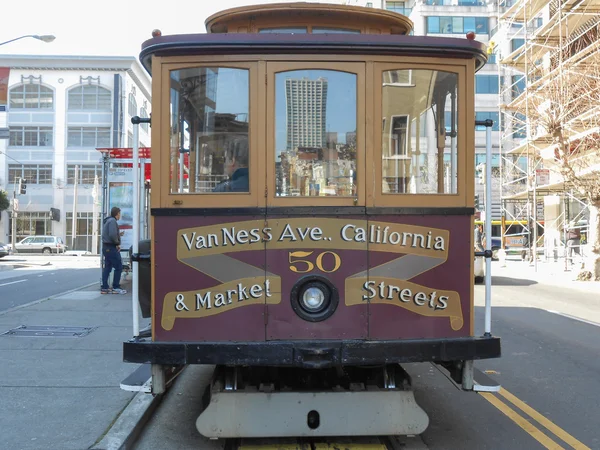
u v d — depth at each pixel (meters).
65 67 47.97
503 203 30.45
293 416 4.06
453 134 4.12
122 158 13.28
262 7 4.42
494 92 44.88
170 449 4.43
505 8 44.88
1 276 19.31
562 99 16.67
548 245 27.12
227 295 3.91
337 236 3.93
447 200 4.05
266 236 3.92
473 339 3.96
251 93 3.97
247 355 3.82
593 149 17.00
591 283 16.36
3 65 47.78
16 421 4.68
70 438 4.34
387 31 4.64
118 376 5.98
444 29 48.12
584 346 8.17
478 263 16.22
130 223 13.31
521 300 13.13
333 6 4.43
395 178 4.04
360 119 3.99
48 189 48.28
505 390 6.11
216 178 4.00
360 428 4.07
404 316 3.96
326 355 3.80
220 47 3.95
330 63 3.99
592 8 19.52
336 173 3.99
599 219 16.88
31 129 48.25
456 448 4.52
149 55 4.07
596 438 4.74
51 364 6.44
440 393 6.04
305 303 3.91
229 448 4.43
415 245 3.99
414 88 4.07
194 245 3.93
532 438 4.74
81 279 17.88
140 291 4.29
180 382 6.31
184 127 4.02
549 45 22.39
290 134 3.98
